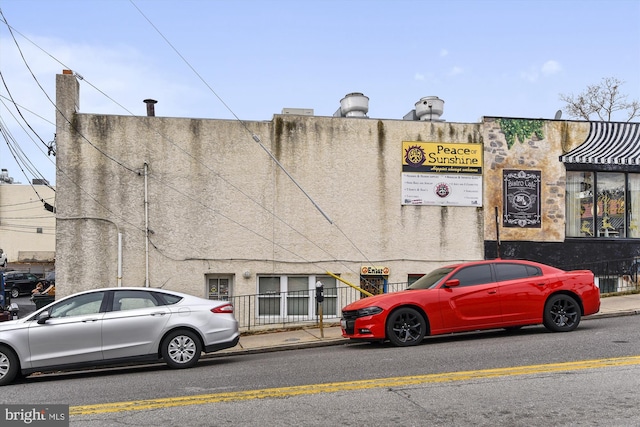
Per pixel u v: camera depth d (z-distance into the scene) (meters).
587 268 17.53
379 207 16.81
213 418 6.82
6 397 8.59
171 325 10.67
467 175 17.19
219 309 11.05
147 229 15.80
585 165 17.72
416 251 16.88
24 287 40.47
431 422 6.45
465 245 17.05
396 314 11.58
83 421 6.91
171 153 16.08
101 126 15.83
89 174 15.73
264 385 8.45
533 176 17.45
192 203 16.09
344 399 7.43
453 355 10.05
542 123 17.62
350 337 12.00
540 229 17.38
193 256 16.02
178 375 9.80
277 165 16.48
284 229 16.42
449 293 11.77
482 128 17.34
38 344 10.16
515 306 11.97
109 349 10.41
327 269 16.53
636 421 6.31
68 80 15.80
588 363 8.95
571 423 6.31
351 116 18.25
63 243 15.54
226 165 16.28
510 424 6.33
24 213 55.00
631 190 18.16
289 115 16.61
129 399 7.95
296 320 16.44
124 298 10.80
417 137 17.06
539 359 9.41
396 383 8.16
